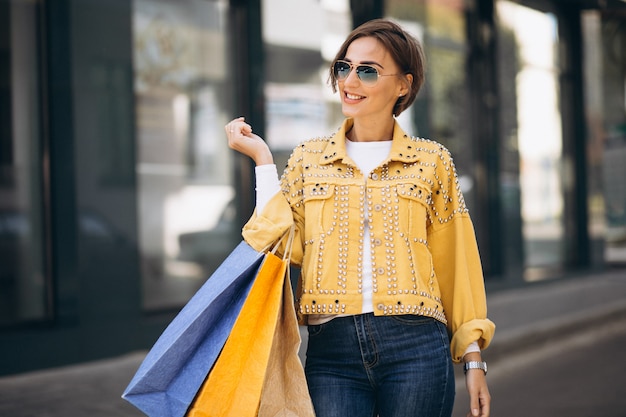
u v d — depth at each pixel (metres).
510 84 11.42
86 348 6.34
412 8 9.77
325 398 2.09
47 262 6.30
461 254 2.21
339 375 2.11
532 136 11.93
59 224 6.23
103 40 6.54
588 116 13.20
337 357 2.11
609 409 5.54
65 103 6.29
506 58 11.34
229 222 7.61
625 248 17.75
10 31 6.17
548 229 12.30
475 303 2.23
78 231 6.33
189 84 7.29
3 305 6.12
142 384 1.88
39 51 6.29
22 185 6.21
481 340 2.21
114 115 6.61
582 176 13.09
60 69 6.27
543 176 12.19
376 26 2.20
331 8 8.60
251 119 7.77
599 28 13.59
